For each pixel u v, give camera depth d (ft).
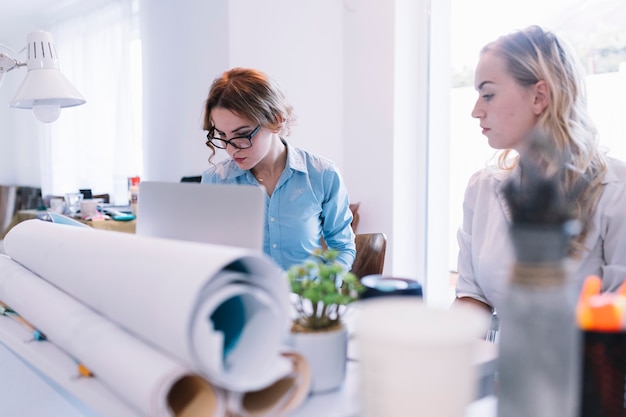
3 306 3.41
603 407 1.69
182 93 10.48
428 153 9.66
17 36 18.89
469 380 1.63
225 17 8.98
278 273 1.89
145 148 12.11
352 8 10.01
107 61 14.15
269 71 9.43
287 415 1.94
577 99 3.83
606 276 3.73
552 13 7.84
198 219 2.77
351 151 10.32
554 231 1.58
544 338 1.59
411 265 9.90
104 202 14.15
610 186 3.78
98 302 2.28
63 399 3.32
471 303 4.28
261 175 5.50
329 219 5.68
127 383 1.87
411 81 9.59
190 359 1.73
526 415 1.63
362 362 1.71
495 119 4.04
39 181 18.43
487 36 8.82
